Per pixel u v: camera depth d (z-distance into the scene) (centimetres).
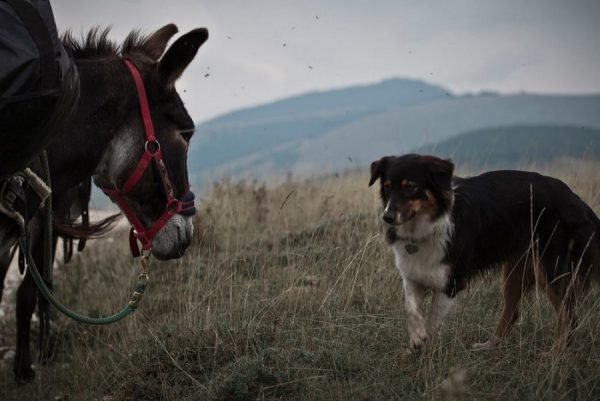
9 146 330
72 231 574
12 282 899
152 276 739
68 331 682
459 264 523
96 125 402
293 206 913
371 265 630
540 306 547
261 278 648
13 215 354
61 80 337
